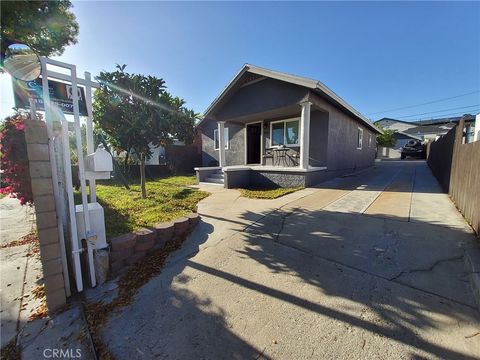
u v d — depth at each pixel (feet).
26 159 8.53
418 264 8.24
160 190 25.09
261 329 5.53
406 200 17.67
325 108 27.32
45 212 6.26
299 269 8.29
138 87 16.43
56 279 6.53
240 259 9.17
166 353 4.95
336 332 5.33
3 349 5.24
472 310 5.89
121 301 6.85
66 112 8.37
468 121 17.29
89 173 7.87
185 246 10.43
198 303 6.61
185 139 19.83
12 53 6.17
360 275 7.75
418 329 5.33
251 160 38.55
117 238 8.73
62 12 14.14
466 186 12.82
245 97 29.37
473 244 9.46
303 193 21.79
